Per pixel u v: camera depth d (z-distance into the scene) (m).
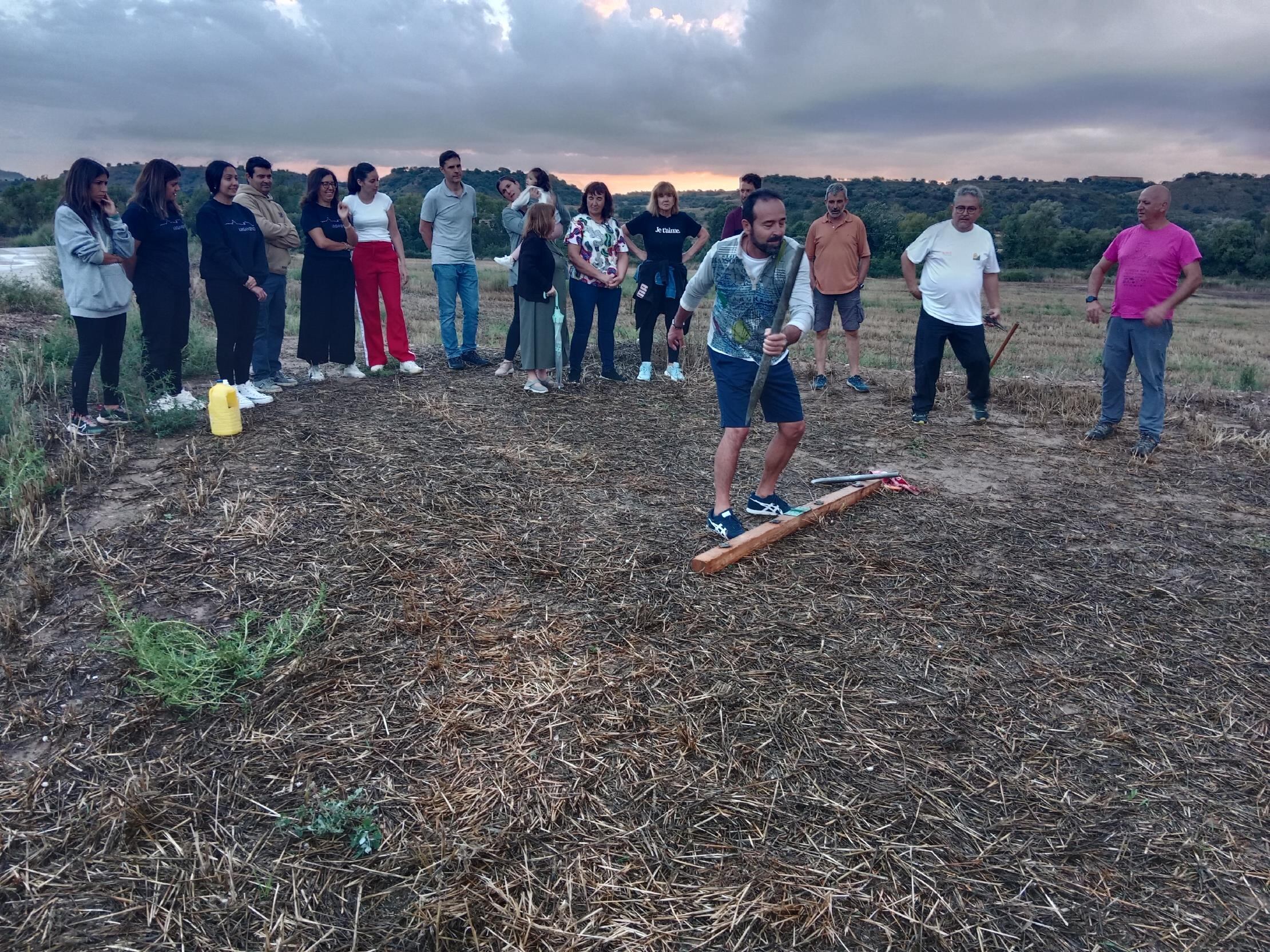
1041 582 4.09
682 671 3.27
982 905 2.29
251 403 6.44
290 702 3.02
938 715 3.07
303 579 3.82
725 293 4.09
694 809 2.60
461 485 4.97
